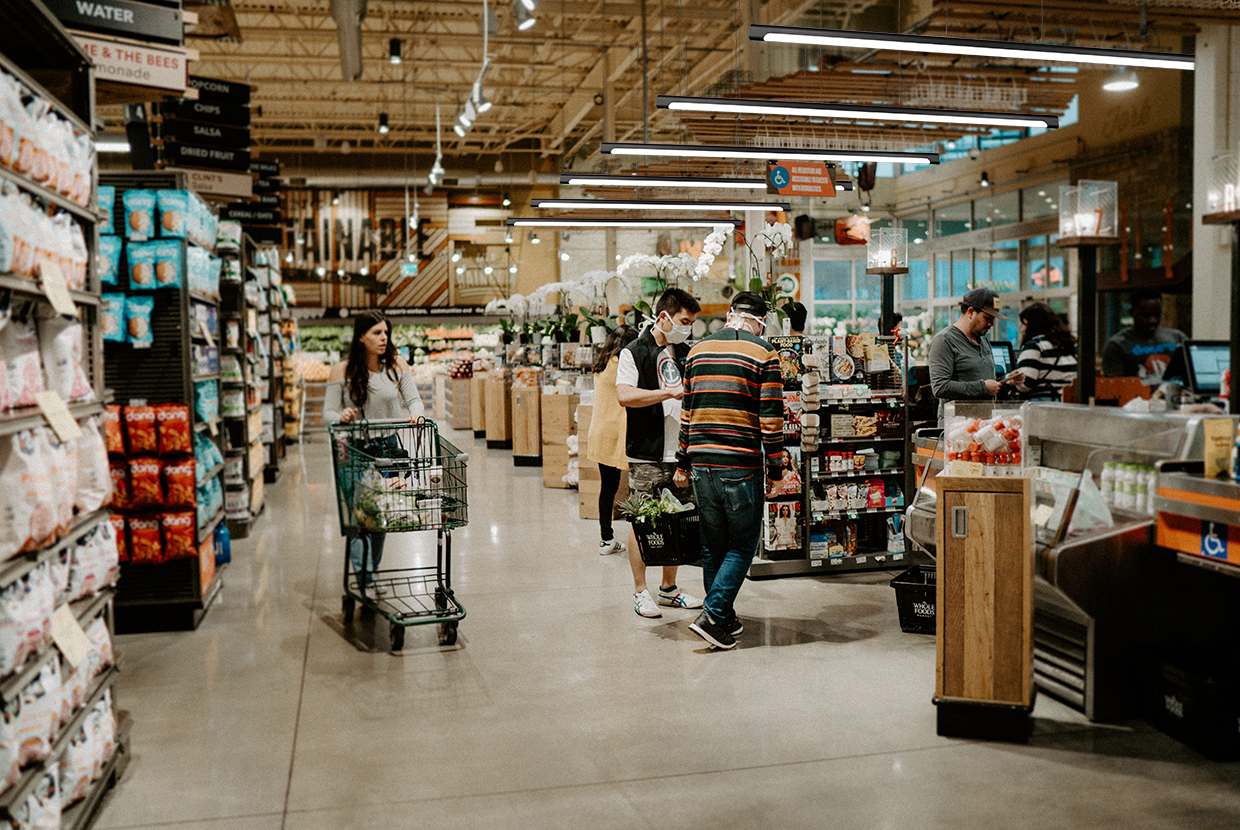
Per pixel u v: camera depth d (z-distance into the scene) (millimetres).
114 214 4840
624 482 7887
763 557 5715
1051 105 12023
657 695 3750
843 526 5902
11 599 2154
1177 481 3189
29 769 2211
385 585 5574
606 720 3492
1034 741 3260
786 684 3859
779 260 6570
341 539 7207
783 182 11297
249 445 7793
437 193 25641
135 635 4699
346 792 2922
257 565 6320
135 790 2945
